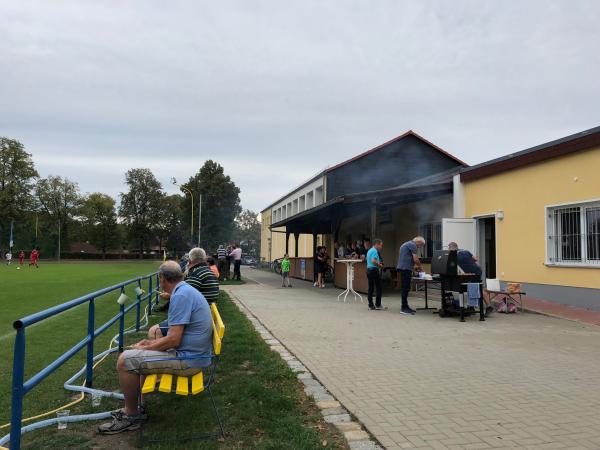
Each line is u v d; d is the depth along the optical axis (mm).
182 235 77500
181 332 3939
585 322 9180
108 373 5715
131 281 8242
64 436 3729
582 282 10680
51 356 6715
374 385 5043
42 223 79625
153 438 3652
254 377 5316
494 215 13562
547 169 11711
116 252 91375
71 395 4867
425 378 5332
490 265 14383
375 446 3500
